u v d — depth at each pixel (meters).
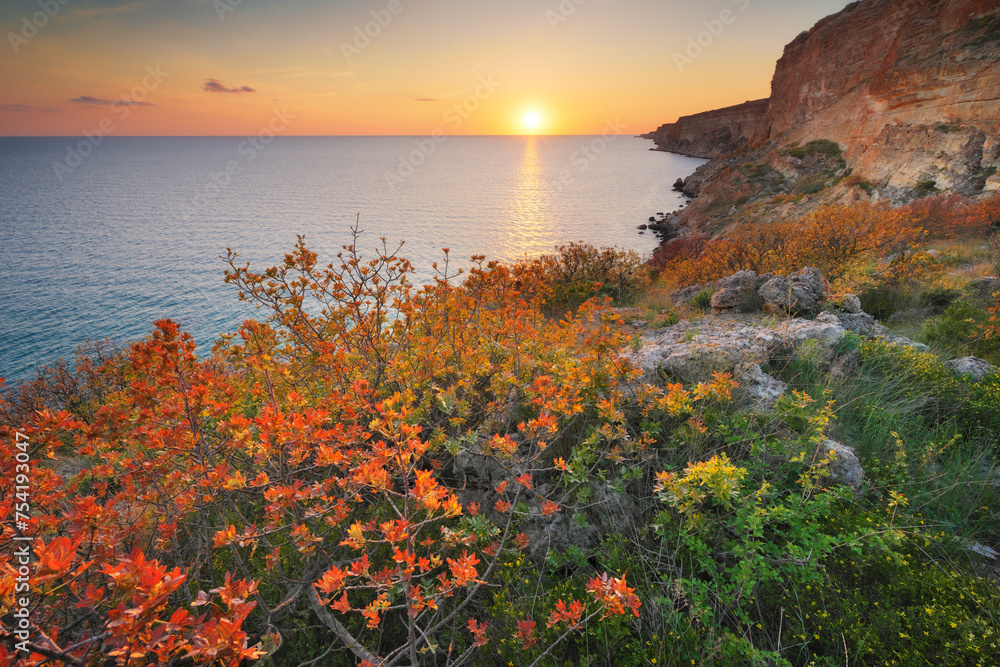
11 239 85.50
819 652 2.36
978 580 2.50
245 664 2.66
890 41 50.75
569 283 14.00
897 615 2.35
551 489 3.46
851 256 11.42
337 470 3.50
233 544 2.52
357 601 2.96
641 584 2.75
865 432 3.97
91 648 1.77
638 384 4.27
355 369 4.16
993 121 28.28
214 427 3.28
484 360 4.30
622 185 119.38
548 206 96.19
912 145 34.19
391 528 2.13
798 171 51.97
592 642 2.56
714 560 2.74
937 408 4.31
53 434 2.53
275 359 3.91
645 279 14.73
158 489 2.78
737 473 2.75
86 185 169.62
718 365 4.52
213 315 43.72
